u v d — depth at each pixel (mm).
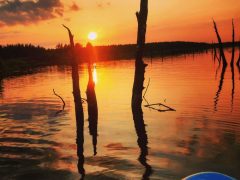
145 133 12383
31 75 50062
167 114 15836
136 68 17094
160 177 7988
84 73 49156
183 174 8141
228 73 38719
